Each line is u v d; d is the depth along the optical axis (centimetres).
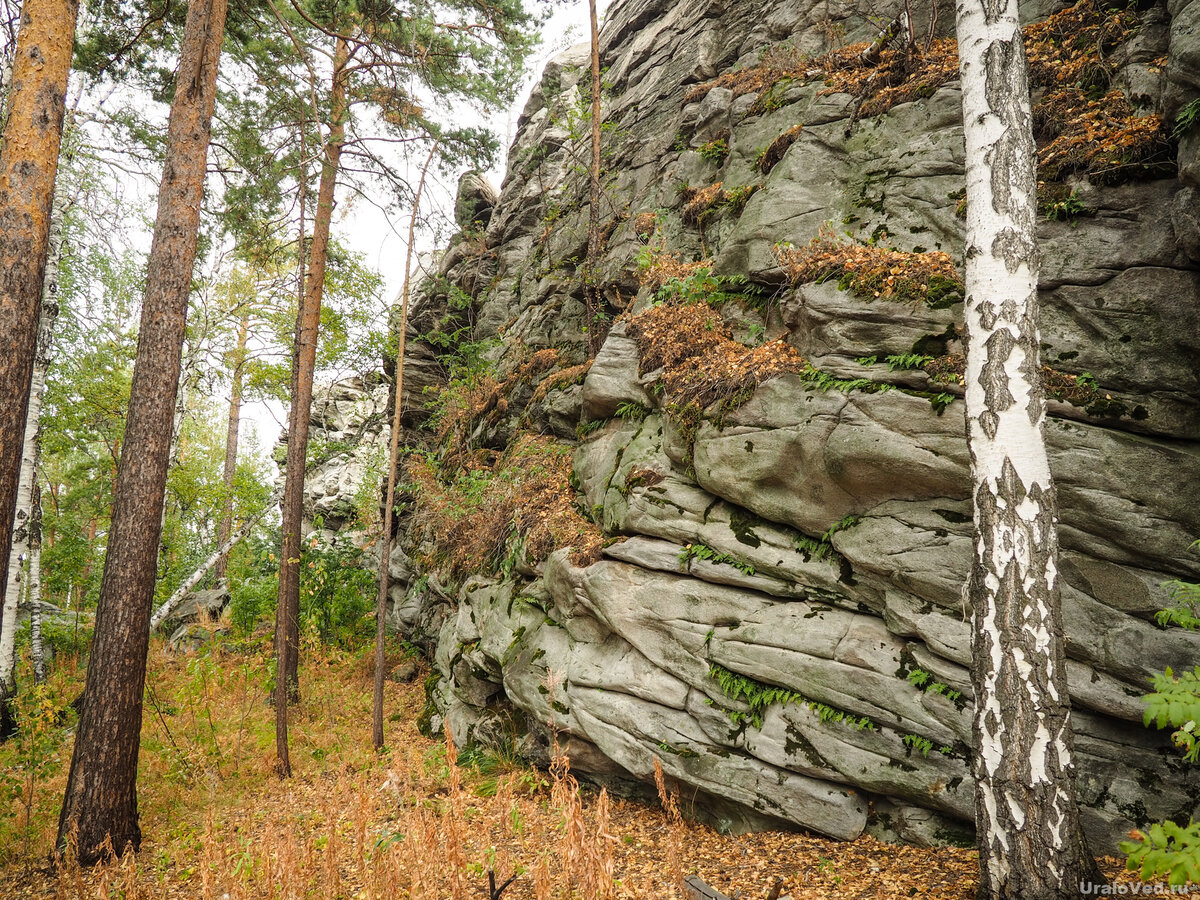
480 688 966
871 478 580
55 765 820
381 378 1825
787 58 997
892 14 931
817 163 774
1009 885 386
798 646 596
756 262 761
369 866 554
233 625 1587
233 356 1616
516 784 773
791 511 638
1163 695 275
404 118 1269
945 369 562
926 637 538
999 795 395
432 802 731
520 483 1059
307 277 1357
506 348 1523
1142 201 548
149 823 768
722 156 1031
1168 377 510
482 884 541
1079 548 504
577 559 807
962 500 549
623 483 800
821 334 650
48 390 1469
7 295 588
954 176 666
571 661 778
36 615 1335
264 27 1141
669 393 778
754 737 604
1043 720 390
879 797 555
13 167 605
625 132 1350
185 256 784
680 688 666
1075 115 615
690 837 614
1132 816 458
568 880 432
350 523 2016
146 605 731
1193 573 471
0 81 912
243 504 1688
